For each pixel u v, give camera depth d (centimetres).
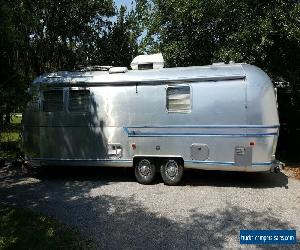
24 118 1090
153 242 642
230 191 918
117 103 1007
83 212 796
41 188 991
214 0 1112
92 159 1036
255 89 895
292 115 1338
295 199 848
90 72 1059
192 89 939
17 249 609
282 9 1071
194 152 943
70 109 1048
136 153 995
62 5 1622
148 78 976
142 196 898
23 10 873
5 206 836
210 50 1250
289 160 1231
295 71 1264
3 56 759
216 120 920
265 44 1077
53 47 1675
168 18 1259
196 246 625
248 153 902
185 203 839
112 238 660
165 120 964
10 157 1223
